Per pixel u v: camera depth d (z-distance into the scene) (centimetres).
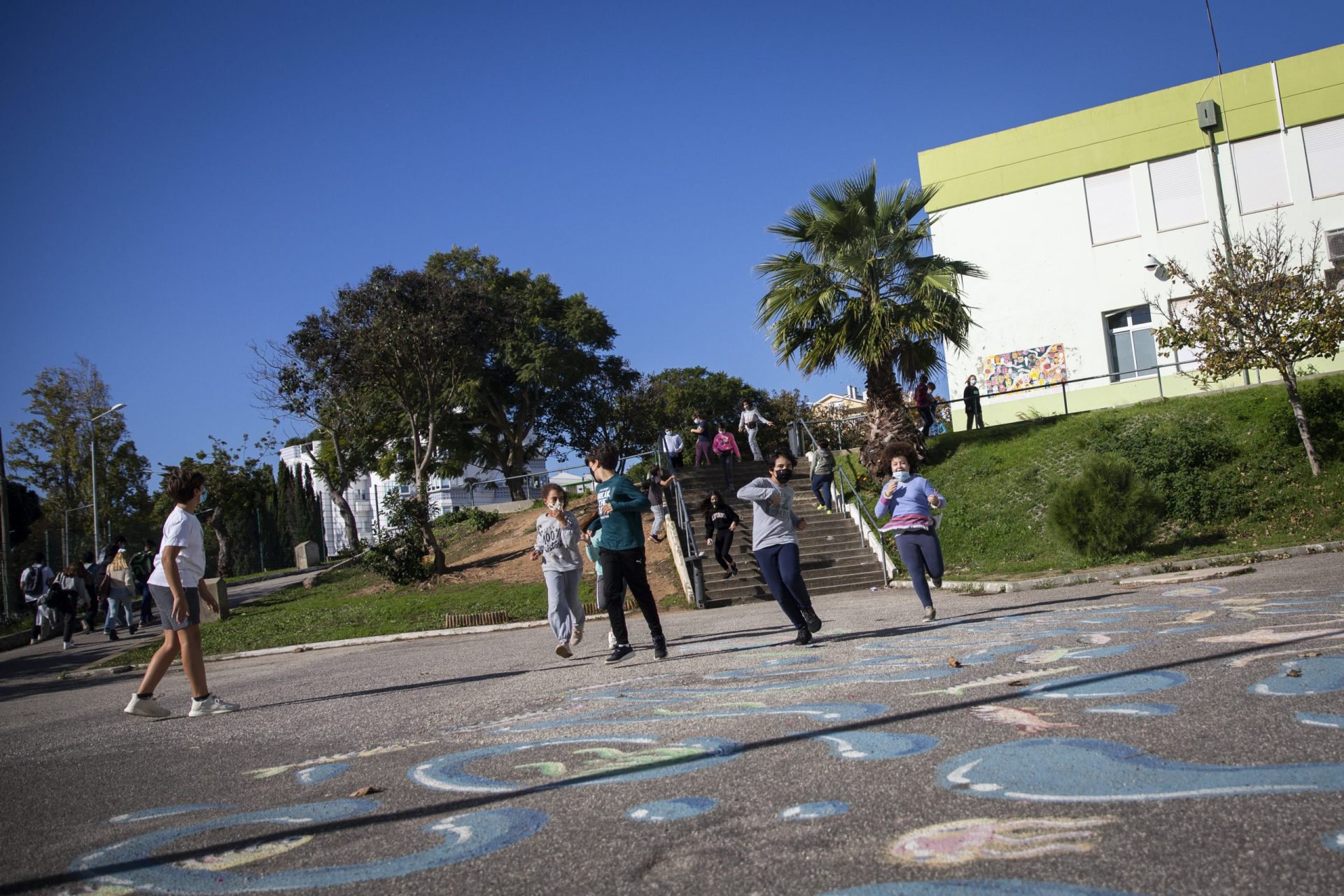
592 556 885
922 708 482
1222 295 1800
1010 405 2792
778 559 855
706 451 2400
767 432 3158
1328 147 2519
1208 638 639
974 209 2855
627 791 371
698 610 1708
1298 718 389
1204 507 1705
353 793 412
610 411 4681
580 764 429
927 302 2122
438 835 334
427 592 2166
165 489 759
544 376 4534
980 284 2839
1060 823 286
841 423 2842
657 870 279
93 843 368
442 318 2550
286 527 5212
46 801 464
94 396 5169
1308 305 1706
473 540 2755
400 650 1418
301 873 305
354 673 1068
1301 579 1020
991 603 1184
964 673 585
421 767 456
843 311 2238
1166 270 2008
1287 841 258
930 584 1633
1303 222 2527
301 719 682
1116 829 278
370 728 605
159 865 327
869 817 309
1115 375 2492
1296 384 1933
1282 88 2552
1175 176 2650
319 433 4159
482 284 2748
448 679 887
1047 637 738
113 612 2045
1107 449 1938
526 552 2388
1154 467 1814
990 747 385
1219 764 333
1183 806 292
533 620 1688
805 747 417
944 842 279
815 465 2089
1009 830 284
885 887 249
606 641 1205
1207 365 1814
